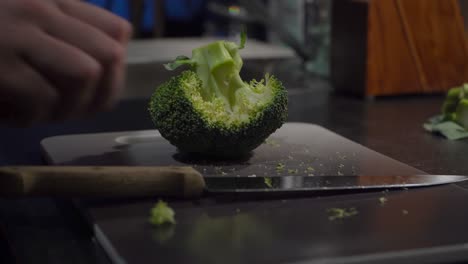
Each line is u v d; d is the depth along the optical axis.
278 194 0.62
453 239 0.54
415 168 0.70
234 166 0.69
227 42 0.71
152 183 0.60
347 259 0.51
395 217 0.58
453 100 0.86
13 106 0.50
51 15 0.50
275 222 0.57
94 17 0.52
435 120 0.88
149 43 1.41
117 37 0.52
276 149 0.74
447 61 1.03
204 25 1.64
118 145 0.76
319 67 1.15
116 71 0.51
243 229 0.56
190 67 0.71
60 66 0.49
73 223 0.61
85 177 0.58
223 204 0.60
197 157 0.71
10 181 0.56
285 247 0.53
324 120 0.92
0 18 0.49
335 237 0.54
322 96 1.05
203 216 0.58
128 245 0.53
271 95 0.69
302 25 1.26
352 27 1.02
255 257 0.51
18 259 0.55
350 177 0.66
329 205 0.60
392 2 0.99
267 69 1.19
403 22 1.00
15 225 0.60
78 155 0.73
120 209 0.59
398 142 0.82
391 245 0.53
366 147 0.78
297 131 0.81
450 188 0.64
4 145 0.84
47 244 0.57
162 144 0.76
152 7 1.58
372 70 1.01
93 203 0.60
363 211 0.59
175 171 0.60
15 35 0.49
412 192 0.63
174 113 0.68
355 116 0.94
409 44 1.01
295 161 0.71
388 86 1.02
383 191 0.63
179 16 1.65
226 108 0.70
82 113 0.52
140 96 1.06
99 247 0.57
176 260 0.51
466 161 0.75
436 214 0.59
